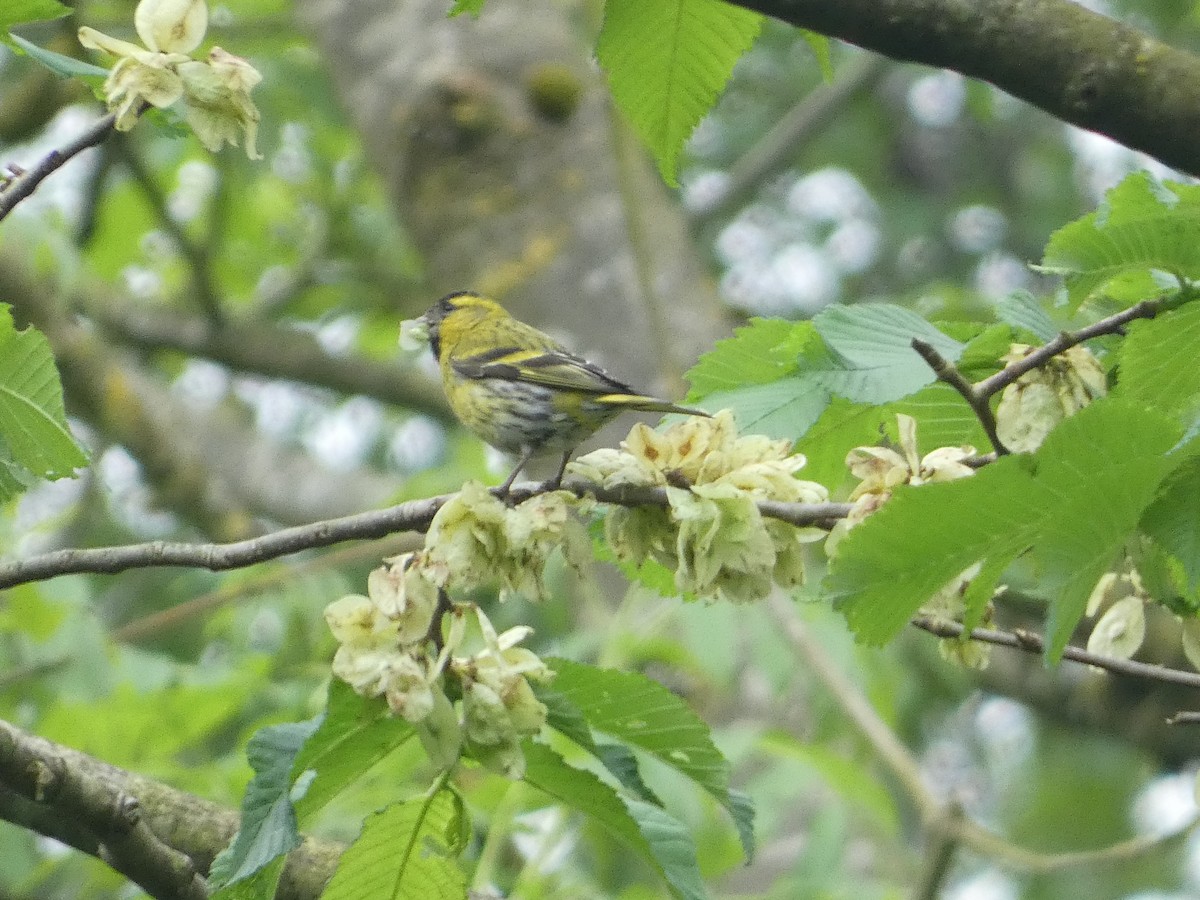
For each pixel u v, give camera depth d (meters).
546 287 14.39
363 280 21.47
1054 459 4.77
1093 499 4.78
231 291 22.59
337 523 6.10
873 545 4.93
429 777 10.50
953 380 5.45
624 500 5.79
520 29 15.68
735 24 6.94
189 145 19.64
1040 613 13.38
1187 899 18.78
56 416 6.02
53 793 6.12
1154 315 5.83
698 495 5.62
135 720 11.40
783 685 11.78
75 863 11.12
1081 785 19.77
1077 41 6.33
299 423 22.11
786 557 5.88
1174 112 6.25
